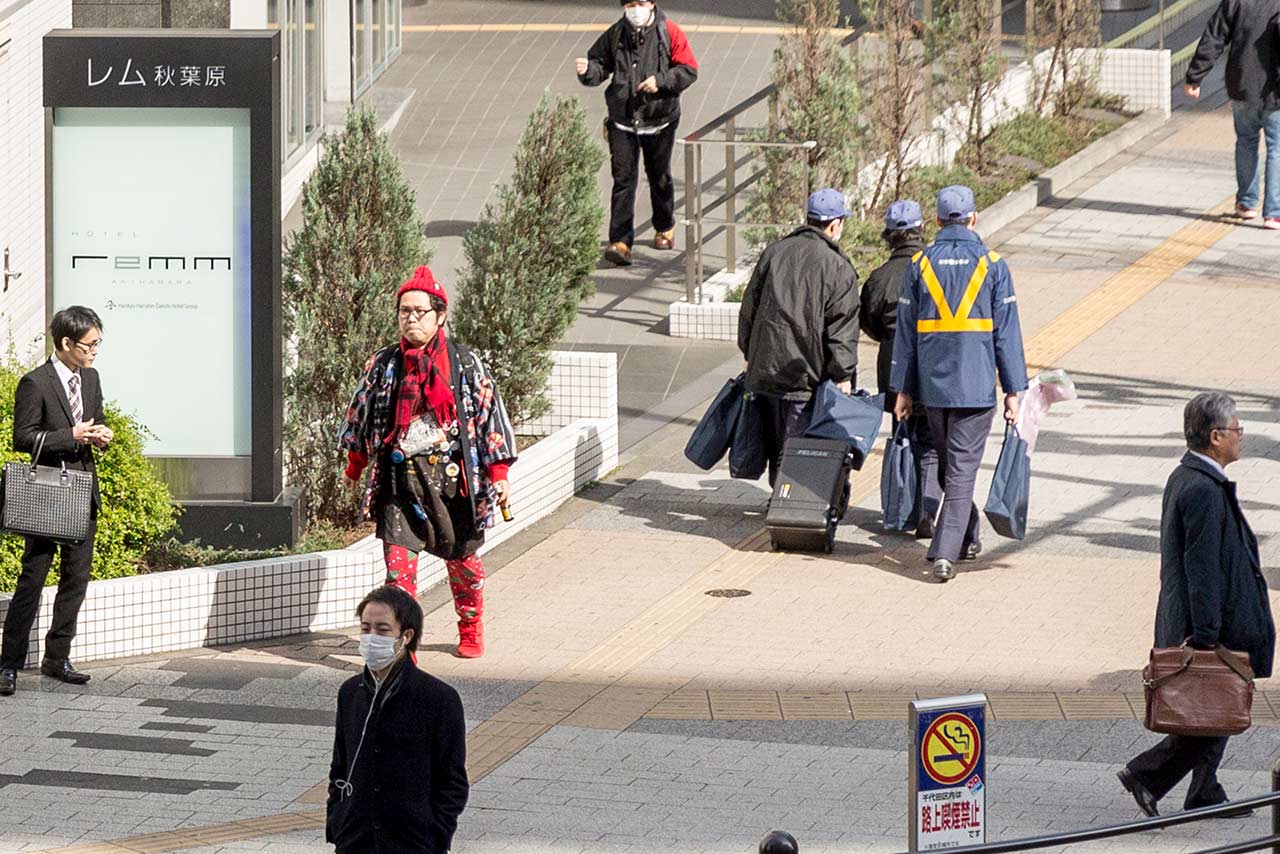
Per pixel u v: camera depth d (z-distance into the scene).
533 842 26.05
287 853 25.84
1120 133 74.50
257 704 31.61
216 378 37.75
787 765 28.89
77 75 36.69
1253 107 63.62
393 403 32.16
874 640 34.16
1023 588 36.75
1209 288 57.88
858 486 43.12
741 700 31.48
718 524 40.88
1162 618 26.56
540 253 42.97
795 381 39.06
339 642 34.78
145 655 33.84
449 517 32.47
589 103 76.31
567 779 28.36
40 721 30.70
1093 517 40.62
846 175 56.84
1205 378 49.94
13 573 33.59
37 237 50.12
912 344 36.94
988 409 36.69
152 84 36.75
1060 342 52.97
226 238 37.38
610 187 67.19
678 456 45.53
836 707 31.19
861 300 39.84
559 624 35.19
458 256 58.78
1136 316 55.25
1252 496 41.28
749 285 39.84
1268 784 27.97
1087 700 31.36
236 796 27.88
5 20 47.09
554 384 44.78
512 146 71.31
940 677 32.41
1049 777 28.36
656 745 29.69
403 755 20.23
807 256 38.88
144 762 29.14
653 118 59.53
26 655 32.62
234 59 36.69
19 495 31.03
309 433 39.28
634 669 32.97
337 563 35.44
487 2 94.31
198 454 37.88
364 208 39.03
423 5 93.94
